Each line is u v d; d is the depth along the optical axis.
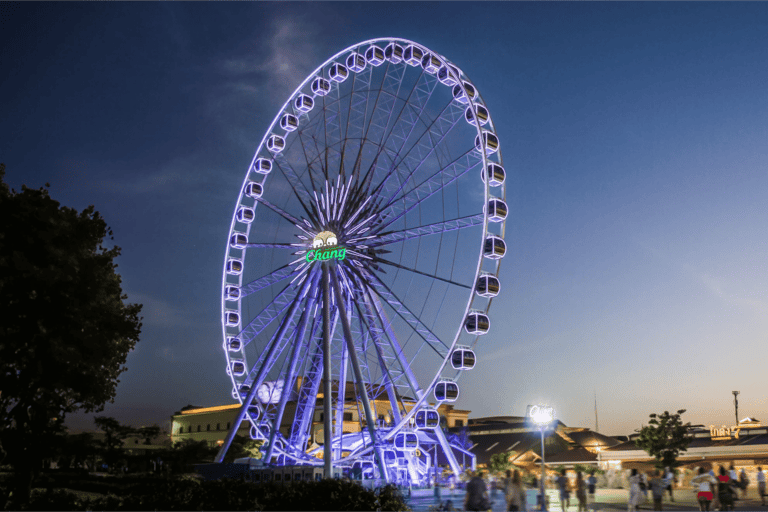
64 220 39.31
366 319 52.94
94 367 39.59
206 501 35.59
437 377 49.03
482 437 108.25
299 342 55.56
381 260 52.62
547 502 42.53
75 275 37.34
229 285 63.66
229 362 62.16
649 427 79.62
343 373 56.56
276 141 65.06
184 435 139.38
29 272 34.47
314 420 104.56
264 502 34.69
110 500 37.19
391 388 53.53
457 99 54.16
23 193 37.56
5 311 34.34
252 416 60.25
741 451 80.12
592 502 37.62
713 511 38.56
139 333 41.97
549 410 38.12
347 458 53.78
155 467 98.88
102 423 98.62
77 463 76.94
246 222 64.44
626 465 88.50
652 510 38.47
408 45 57.59
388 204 53.59
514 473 28.52
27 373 36.38
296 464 58.38
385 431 51.94
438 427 52.22
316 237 55.47
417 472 55.81
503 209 50.00
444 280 49.94
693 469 77.00
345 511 33.44
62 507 37.62
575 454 91.56
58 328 36.34
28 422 40.31
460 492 47.34
